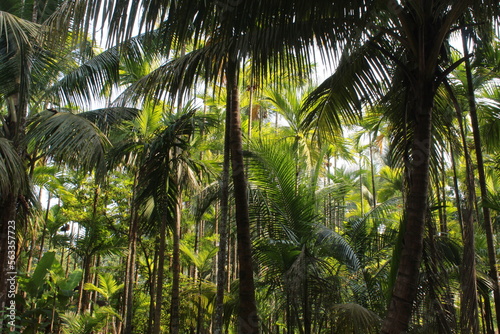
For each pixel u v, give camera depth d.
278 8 3.15
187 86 4.03
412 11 3.31
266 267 6.04
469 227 3.68
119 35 3.13
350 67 4.05
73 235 13.09
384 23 4.06
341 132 4.89
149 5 3.13
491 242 5.07
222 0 3.04
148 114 7.76
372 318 4.33
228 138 6.10
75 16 3.21
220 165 8.13
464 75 6.40
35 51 6.35
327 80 4.52
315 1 3.15
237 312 6.63
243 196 5.12
